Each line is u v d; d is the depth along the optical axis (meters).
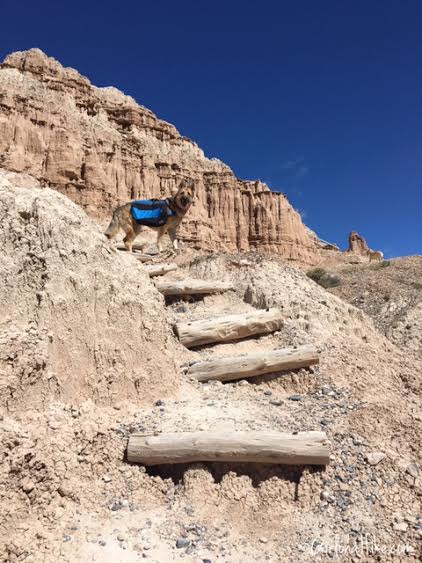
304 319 11.12
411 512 5.89
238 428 6.75
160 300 8.93
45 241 7.48
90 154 51.78
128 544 5.31
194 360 9.39
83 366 7.17
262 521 5.85
